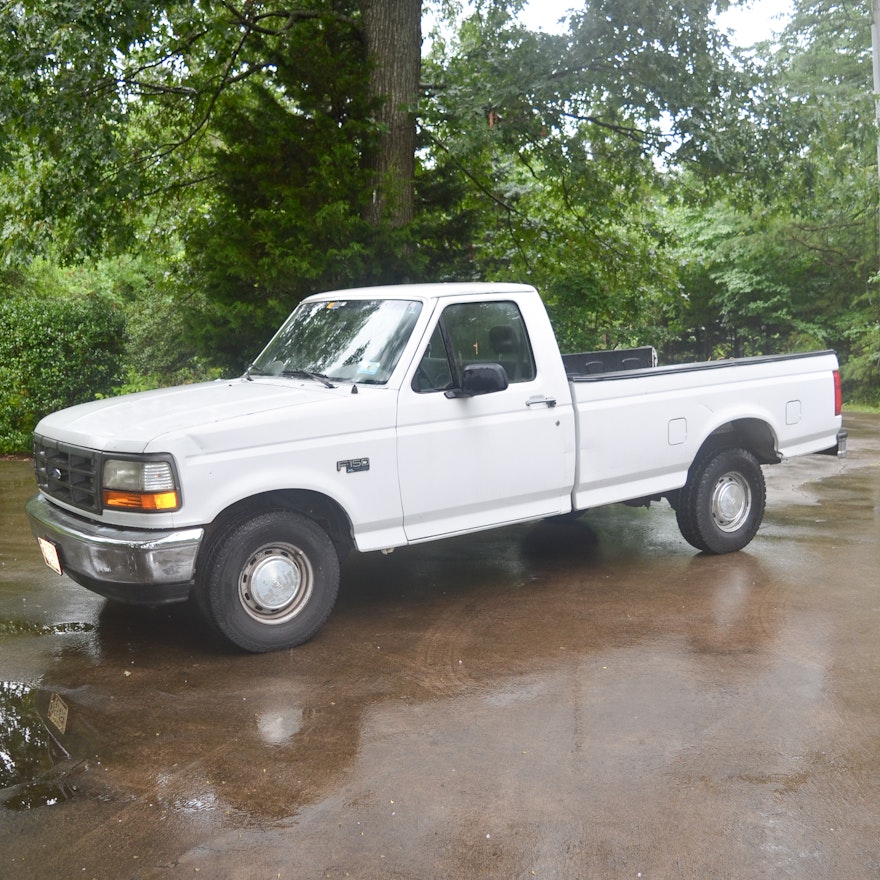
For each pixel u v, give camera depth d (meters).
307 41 11.13
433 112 12.09
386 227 10.61
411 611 6.21
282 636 5.45
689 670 5.10
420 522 5.92
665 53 12.04
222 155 11.13
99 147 10.29
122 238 11.98
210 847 3.47
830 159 14.27
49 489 5.80
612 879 3.25
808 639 5.56
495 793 3.83
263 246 10.64
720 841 3.46
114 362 14.04
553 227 15.09
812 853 3.38
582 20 12.01
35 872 3.33
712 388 7.18
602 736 4.32
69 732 4.46
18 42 9.77
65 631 5.92
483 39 13.50
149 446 5.01
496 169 15.27
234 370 11.16
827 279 24.86
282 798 3.82
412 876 3.28
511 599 6.45
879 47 21.34
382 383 5.82
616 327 17.62
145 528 5.06
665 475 7.05
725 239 24.75
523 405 6.23
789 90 13.20
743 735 4.31
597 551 7.74
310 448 5.42
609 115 13.45
